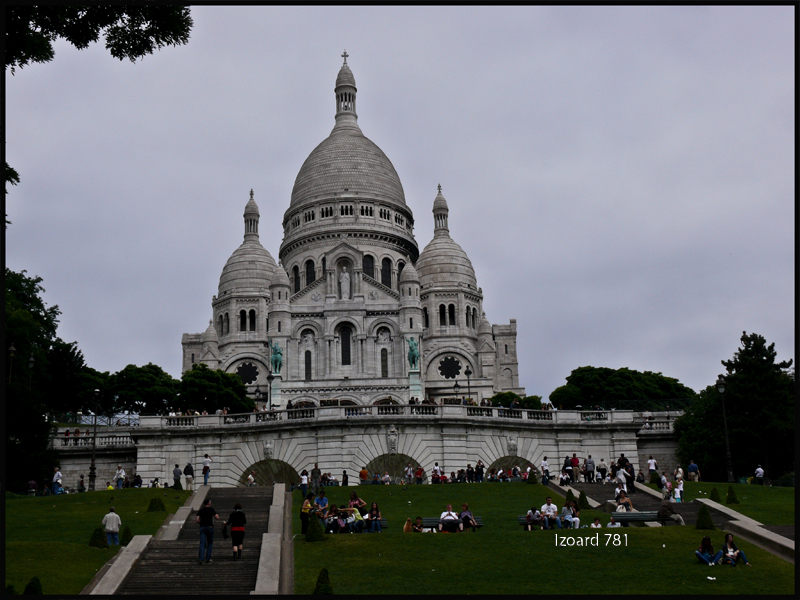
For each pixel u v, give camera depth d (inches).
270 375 5088.6
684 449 2864.2
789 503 2043.6
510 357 6476.4
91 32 1384.1
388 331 5851.4
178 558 1402.6
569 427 2778.1
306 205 6712.6
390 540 1596.9
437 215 7022.6
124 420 3235.7
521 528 1817.2
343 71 7519.7
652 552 1517.0
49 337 4001.0
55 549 1493.6
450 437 2632.9
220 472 2674.7
